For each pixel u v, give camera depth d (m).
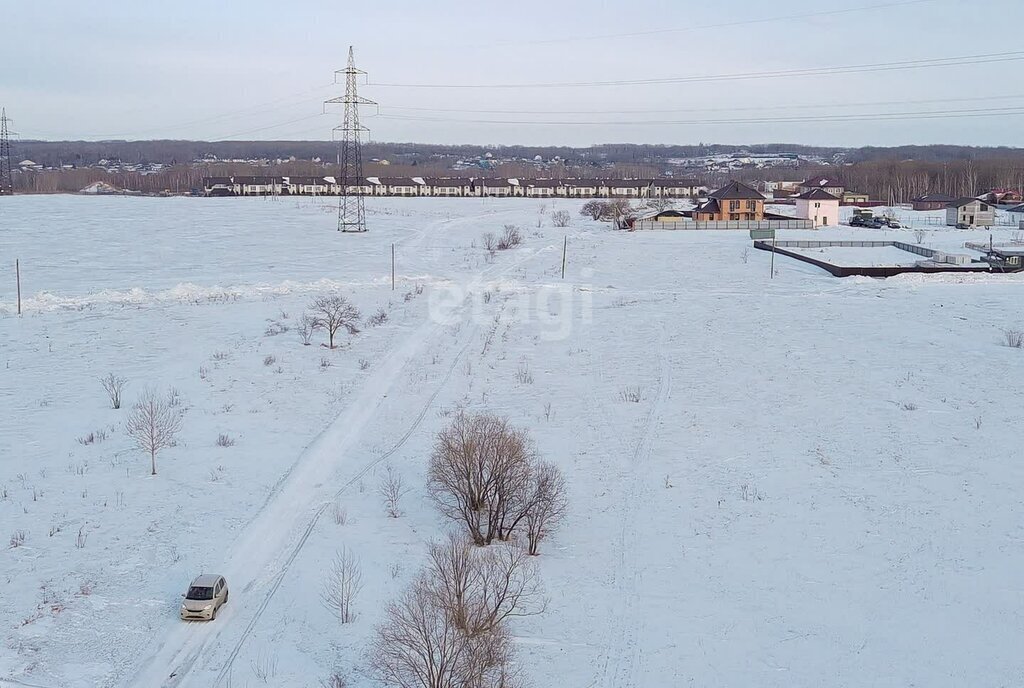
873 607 28.22
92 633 26.55
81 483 36.62
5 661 24.95
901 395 48.22
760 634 26.88
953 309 68.81
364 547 32.22
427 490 36.91
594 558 31.59
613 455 40.69
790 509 35.09
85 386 49.47
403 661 23.88
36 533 32.28
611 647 26.23
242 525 33.69
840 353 56.91
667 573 30.50
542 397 49.03
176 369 53.00
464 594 26.62
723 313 69.25
